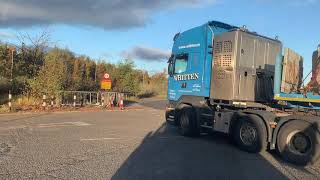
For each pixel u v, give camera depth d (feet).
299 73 38.58
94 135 45.93
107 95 104.99
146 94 188.34
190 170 28.71
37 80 95.20
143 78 200.95
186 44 48.85
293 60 37.63
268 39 44.86
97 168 28.50
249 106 41.88
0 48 104.22
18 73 106.73
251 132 36.86
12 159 31.07
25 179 25.14
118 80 153.17
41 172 26.99
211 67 44.86
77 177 25.85
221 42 43.42
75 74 122.62
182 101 48.21
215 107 44.47
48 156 32.50
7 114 75.46
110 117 72.69
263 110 37.96
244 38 42.57
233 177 27.07
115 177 26.05
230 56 42.37
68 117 70.69
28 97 94.27
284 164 32.19
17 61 109.09
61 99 96.32
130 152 35.14
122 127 55.47
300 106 35.58
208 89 45.06
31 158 31.55
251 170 29.43
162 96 191.42
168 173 27.55
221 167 30.07
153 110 96.48
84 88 118.32
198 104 45.93
